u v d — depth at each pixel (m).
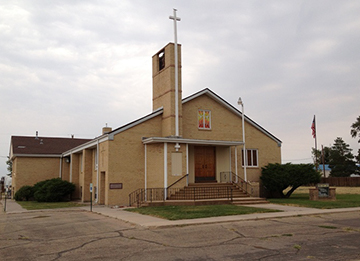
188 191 21.80
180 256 8.08
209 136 25.89
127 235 10.78
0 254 8.55
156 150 22.48
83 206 22.42
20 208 22.00
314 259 7.70
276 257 7.89
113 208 19.92
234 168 26.53
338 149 75.00
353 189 42.72
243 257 7.92
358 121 61.72
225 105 26.80
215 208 17.08
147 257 8.02
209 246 9.10
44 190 28.70
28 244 9.75
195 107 25.64
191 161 24.61
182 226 12.32
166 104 23.94
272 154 29.02
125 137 22.84
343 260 7.60
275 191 27.41
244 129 27.88
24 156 33.28
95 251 8.71
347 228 11.68
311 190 22.69
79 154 31.72
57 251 8.81
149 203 19.27
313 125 42.62
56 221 14.68
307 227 11.98
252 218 13.86
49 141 38.38
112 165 22.17
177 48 24.61
